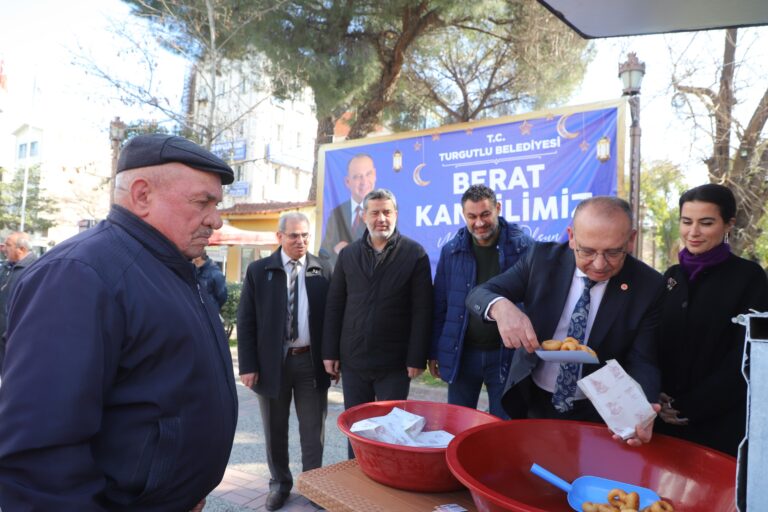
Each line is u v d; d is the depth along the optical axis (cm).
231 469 340
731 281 176
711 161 724
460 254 270
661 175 947
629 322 144
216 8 802
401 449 117
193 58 889
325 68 746
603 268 133
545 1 184
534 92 898
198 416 112
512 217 507
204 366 114
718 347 176
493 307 143
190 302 118
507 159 512
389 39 872
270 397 274
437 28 853
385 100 878
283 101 934
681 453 114
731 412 169
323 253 647
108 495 100
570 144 474
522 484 117
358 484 127
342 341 275
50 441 87
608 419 115
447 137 552
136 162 114
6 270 460
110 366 100
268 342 277
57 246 106
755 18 193
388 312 266
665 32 208
